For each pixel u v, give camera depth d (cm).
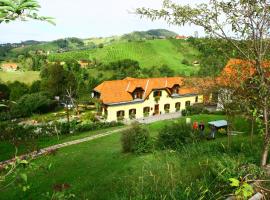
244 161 670
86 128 4653
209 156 806
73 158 2553
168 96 6131
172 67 11394
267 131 603
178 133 1784
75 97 7856
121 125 5009
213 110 5028
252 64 600
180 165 764
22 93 7738
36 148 1203
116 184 1203
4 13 271
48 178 1967
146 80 5991
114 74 10625
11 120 6034
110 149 2811
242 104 649
